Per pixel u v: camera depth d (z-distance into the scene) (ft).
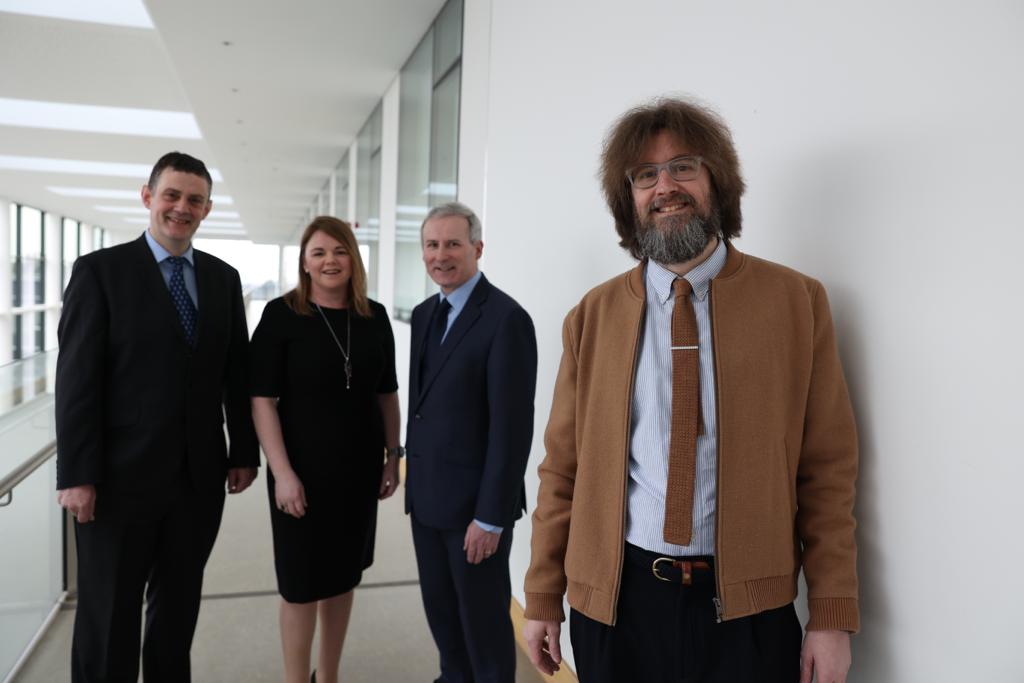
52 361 9.75
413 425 6.75
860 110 4.09
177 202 6.29
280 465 6.67
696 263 4.10
